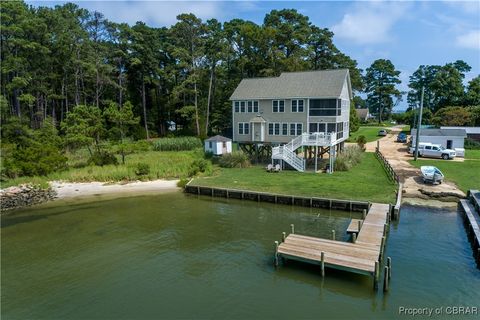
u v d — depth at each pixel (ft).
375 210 70.03
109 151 138.51
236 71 211.82
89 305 44.04
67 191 101.40
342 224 70.03
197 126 197.77
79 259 57.31
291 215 77.20
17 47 166.40
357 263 47.24
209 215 79.30
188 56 188.85
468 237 61.87
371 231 58.59
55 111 207.72
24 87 173.17
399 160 125.29
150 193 99.35
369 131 233.35
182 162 126.62
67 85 195.11
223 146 141.69
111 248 61.57
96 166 122.11
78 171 115.65
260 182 99.19
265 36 189.98
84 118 131.23
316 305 42.83
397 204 73.82
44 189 98.68
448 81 242.17
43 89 176.35
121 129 135.74
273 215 77.71
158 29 225.35
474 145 154.20
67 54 182.80
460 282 47.21
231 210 82.64
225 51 194.29
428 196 83.76
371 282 47.62
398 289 45.73
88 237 66.90
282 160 119.55
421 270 50.55
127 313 42.14
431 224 68.08
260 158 134.82
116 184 108.58
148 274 51.75
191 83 202.18
